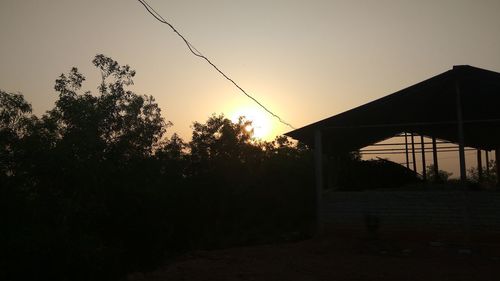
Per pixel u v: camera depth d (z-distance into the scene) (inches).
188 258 448.8
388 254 435.2
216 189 919.7
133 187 707.4
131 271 669.9
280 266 386.3
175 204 868.6
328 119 559.2
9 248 496.1
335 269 371.9
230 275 355.6
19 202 552.7
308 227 745.0
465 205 495.2
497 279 328.2
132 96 736.3
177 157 892.0
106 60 708.7
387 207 523.2
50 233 514.6
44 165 557.6
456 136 725.3
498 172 866.1
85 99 667.4
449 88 521.3
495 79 494.9
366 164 769.6
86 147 608.1
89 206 575.2
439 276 341.1
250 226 866.8
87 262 535.5
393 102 537.0
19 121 579.2
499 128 647.8
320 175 555.2
